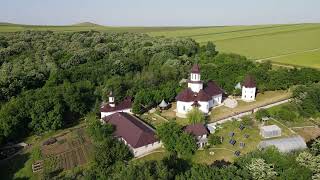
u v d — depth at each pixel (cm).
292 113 12938
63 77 17250
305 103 13275
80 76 17800
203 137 11225
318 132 12219
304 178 7800
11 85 15888
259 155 8819
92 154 10794
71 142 12094
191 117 12100
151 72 18238
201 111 12519
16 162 11306
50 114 13412
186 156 10412
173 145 10575
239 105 14450
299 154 8794
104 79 17650
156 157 10631
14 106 13500
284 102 14312
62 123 13775
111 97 13712
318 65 19188
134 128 11488
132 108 13775
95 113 14475
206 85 14550
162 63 19988
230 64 17925
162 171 7369
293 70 16900
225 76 16812
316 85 14312
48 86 16550
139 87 15850
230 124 12381
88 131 12375
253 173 7775
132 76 18262
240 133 11794
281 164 8444
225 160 10294
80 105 14650
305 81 16050
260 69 17038
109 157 9869
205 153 10631
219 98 14562
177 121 12975
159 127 11169
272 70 17575
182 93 13612
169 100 14800
